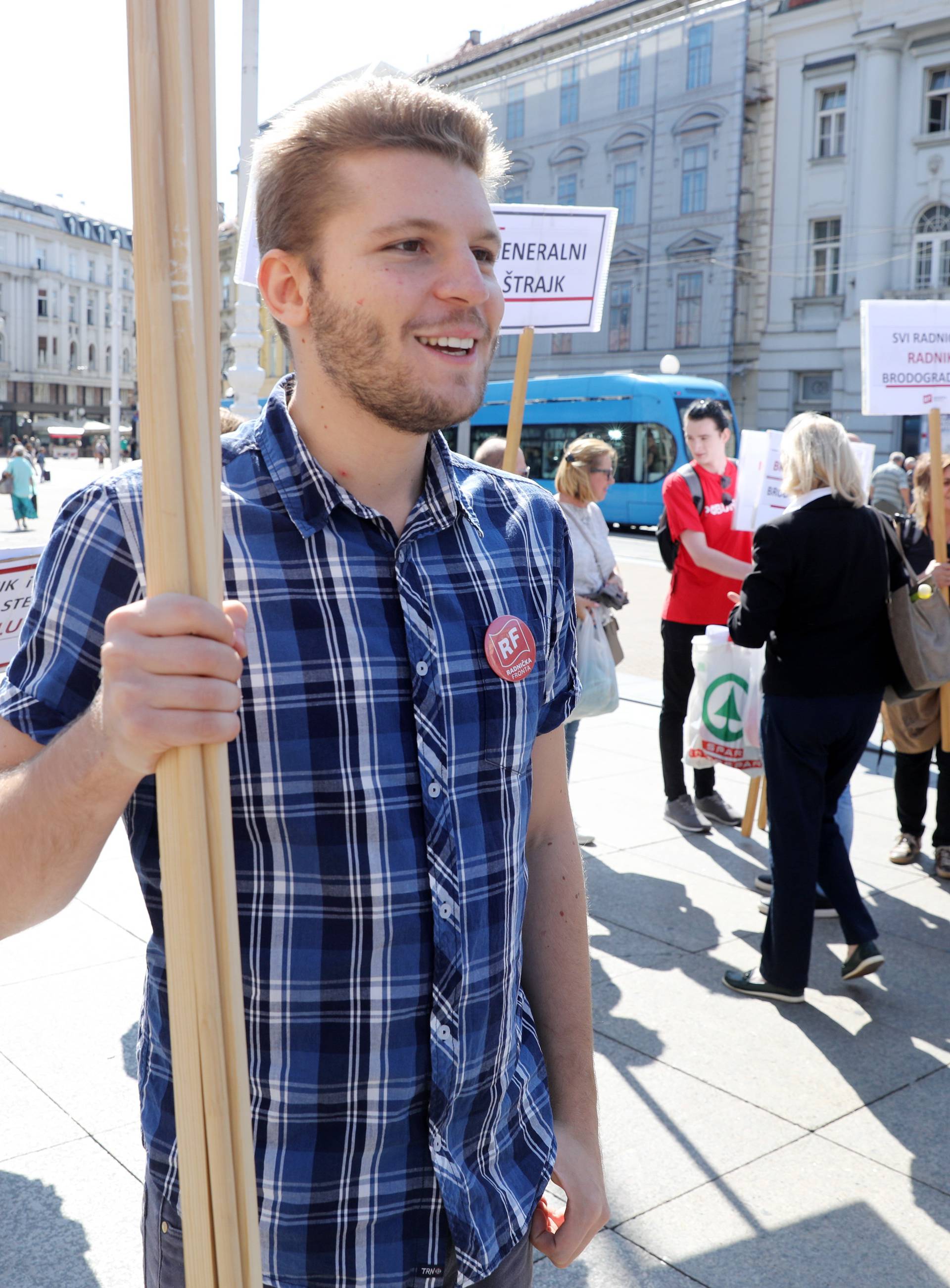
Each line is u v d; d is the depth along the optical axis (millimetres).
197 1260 902
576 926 1360
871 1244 2459
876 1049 3289
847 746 3545
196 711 831
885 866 4797
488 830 1142
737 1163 2738
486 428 26234
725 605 5062
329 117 1069
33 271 81125
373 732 1073
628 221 35438
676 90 33781
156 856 1074
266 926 1039
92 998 3355
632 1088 3059
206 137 819
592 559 4801
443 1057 1077
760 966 3656
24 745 1013
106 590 1024
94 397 87062
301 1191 1046
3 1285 2232
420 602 1126
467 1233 1086
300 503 1102
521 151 38219
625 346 35875
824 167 31547
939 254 30156
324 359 1101
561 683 1342
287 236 1098
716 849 4945
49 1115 2783
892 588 3518
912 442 31047
